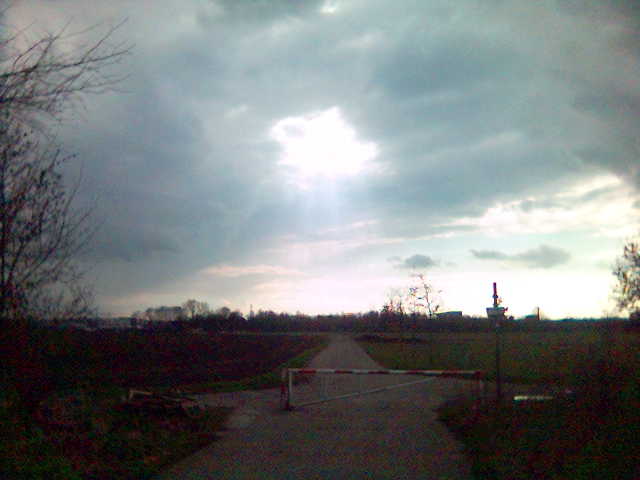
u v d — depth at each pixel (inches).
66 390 475.5
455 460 370.6
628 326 470.9
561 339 1689.2
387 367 1237.1
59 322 399.9
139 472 327.9
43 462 306.5
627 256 510.6
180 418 517.7
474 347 1929.1
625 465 298.8
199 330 3193.9
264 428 502.6
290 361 1395.2
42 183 362.6
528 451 346.9
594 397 406.3
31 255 367.9
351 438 451.8
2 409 339.3
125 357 1371.8
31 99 285.4
